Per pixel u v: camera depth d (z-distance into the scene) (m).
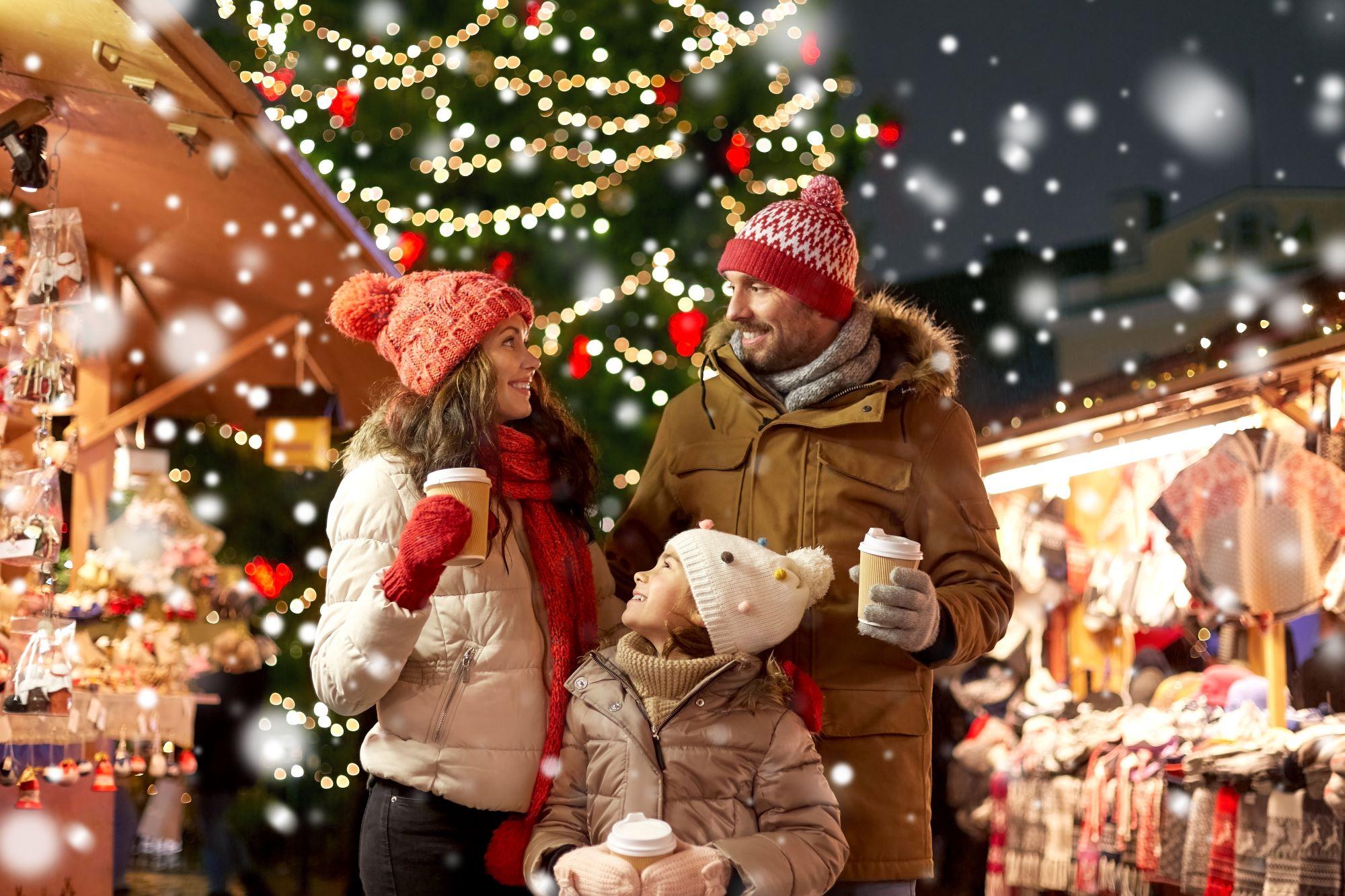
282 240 5.13
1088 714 6.04
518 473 2.76
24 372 3.75
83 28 3.25
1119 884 5.40
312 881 6.98
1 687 3.81
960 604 2.70
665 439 3.26
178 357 6.44
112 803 5.15
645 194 9.89
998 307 11.09
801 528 2.94
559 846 2.47
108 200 5.00
